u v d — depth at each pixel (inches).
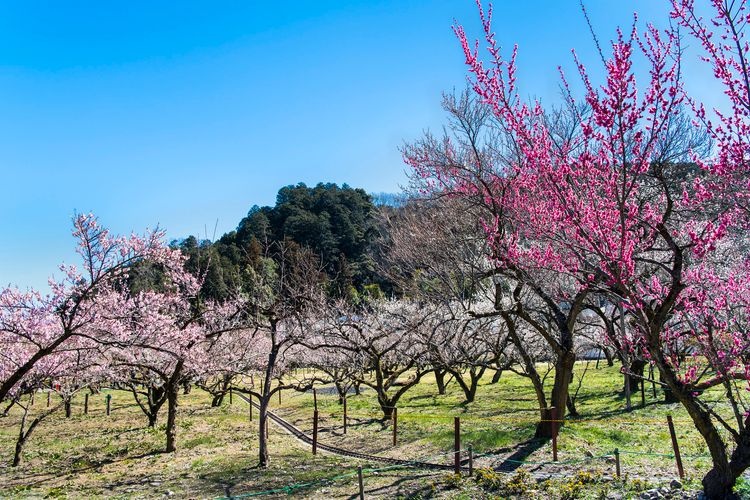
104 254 509.7
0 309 528.4
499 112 358.3
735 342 300.2
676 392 306.7
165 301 737.6
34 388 681.6
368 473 492.4
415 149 639.1
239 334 894.4
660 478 378.9
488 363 708.7
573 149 466.6
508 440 571.8
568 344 547.2
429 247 668.1
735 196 315.6
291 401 1206.3
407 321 780.0
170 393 682.2
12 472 595.5
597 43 290.7
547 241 429.7
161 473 558.3
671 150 503.2
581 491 366.6
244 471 534.9
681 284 300.5
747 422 298.7
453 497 392.2
